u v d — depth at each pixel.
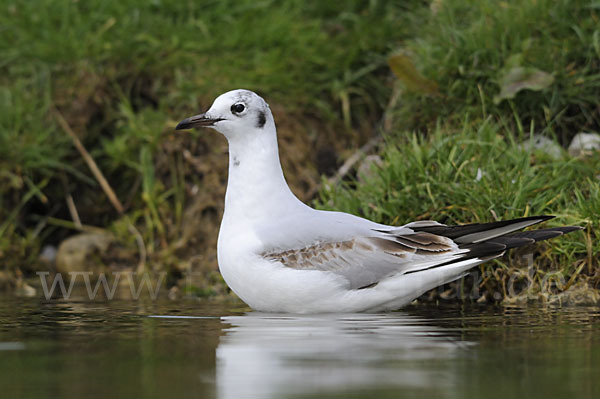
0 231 13.05
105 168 13.87
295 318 7.89
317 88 13.84
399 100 13.15
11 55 14.19
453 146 10.58
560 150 10.83
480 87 11.62
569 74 11.52
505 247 8.28
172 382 5.12
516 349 6.11
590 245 9.41
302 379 5.17
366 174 11.45
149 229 13.02
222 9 14.67
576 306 8.96
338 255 8.23
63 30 14.38
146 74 14.05
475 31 12.24
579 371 5.38
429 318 7.86
